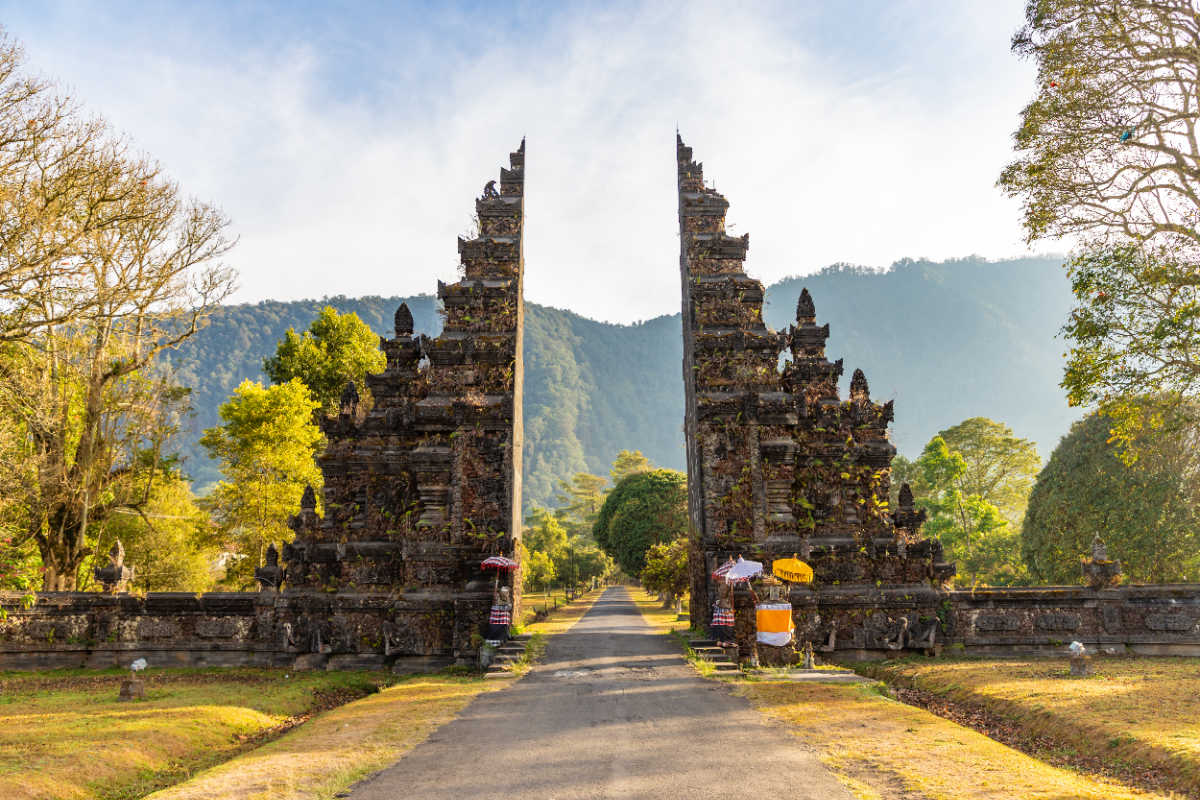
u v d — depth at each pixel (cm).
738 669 2044
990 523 6166
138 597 2678
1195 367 1884
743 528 2730
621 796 934
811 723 1359
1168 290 1919
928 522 6272
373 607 2634
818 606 2614
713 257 3195
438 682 2073
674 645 2575
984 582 5584
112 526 4166
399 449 2883
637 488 7050
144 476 3878
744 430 2811
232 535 4634
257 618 2667
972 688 1873
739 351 2950
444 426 2853
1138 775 1121
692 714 1450
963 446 7012
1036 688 1767
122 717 1648
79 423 3372
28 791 1098
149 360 3328
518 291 3206
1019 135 2067
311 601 2656
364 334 5662
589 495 17575
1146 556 3534
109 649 2655
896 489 6725
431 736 1316
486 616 2583
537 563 9662
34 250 2294
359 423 2962
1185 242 1895
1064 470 3956
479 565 2681
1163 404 2059
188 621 2680
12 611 2622
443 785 1002
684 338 3347
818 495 2819
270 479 4444
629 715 1450
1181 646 2450
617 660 2231
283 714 1859
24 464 2900
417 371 3070
